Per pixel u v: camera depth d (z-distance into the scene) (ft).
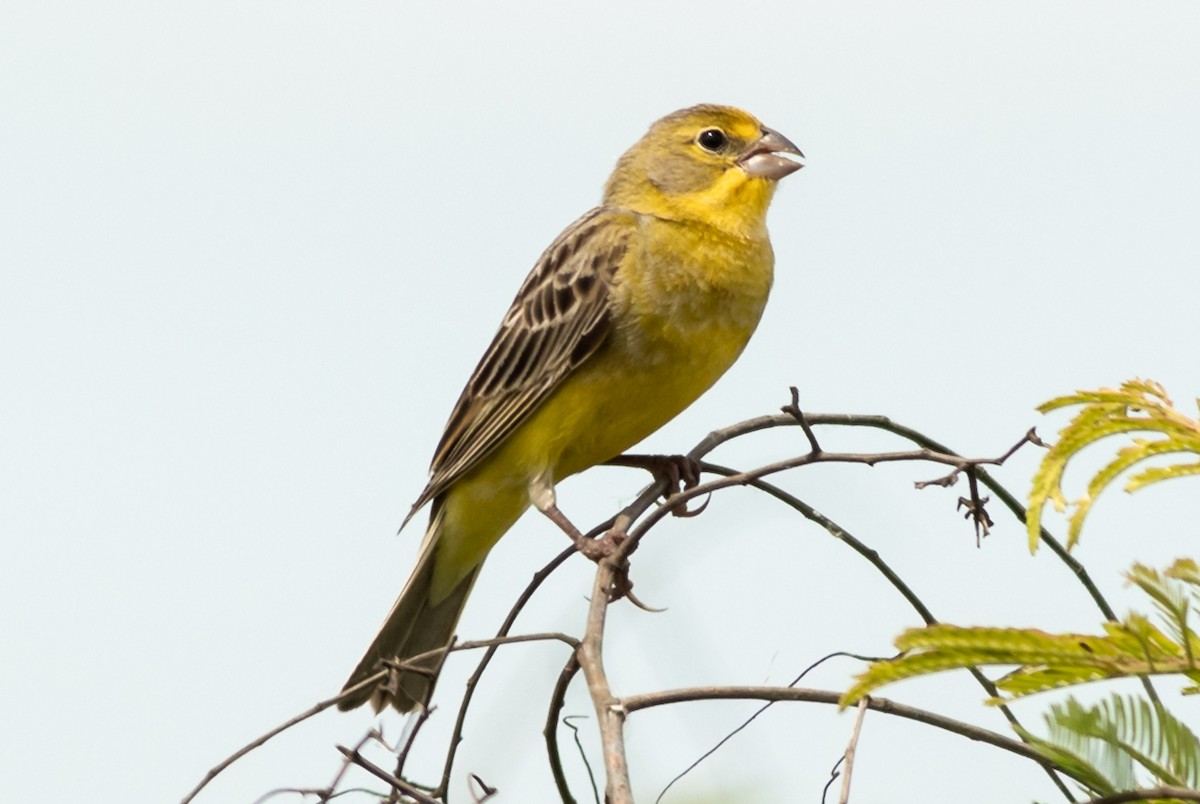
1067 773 15.62
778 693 17.78
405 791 19.45
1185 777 14.69
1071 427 16.80
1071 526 16.33
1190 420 16.42
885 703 17.58
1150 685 16.47
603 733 17.70
